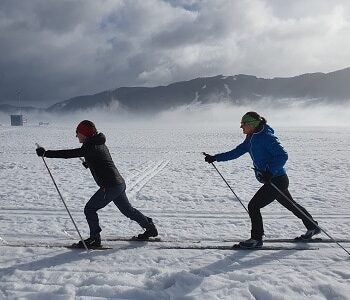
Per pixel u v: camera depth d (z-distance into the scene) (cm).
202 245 571
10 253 538
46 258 520
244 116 537
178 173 1349
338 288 412
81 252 541
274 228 670
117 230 657
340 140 3052
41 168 1471
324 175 1294
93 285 429
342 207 827
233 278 451
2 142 2883
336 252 539
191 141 3020
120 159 1791
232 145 2616
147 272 472
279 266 493
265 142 527
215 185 1108
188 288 425
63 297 402
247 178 1231
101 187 543
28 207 821
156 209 810
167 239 603
